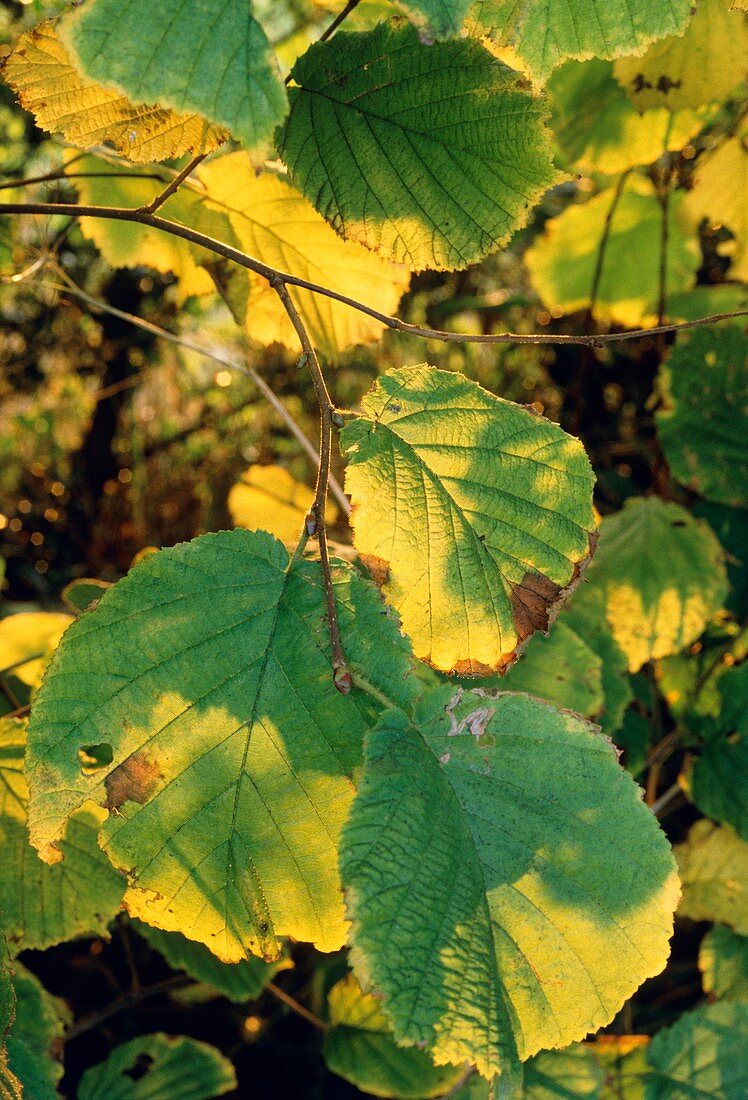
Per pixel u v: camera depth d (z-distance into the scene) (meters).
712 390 0.94
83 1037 1.12
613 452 1.62
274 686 0.48
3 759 0.57
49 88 0.49
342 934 0.48
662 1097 0.81
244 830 0.48
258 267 0.49
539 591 0.49
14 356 1.71
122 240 0.69
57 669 0.47
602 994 0.45
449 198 0.51
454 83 0.49
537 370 1.80
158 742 0.47
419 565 0.48
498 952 0.45
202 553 0.48
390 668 0.47
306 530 0.48
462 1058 0.43
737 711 0.86
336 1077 1.15
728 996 0.88
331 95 0.50
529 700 0.47
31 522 1.87
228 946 0.48
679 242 1.03
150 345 1.75
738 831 0.84
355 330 0.64
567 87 0.78
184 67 0.43
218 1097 1.11
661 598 0.86
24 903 0.59
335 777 0.48
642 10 0.48
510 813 0.46
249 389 1.88
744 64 0.66
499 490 0.49
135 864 0.47
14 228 0.72
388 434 0.49
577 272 1.08
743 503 0.95
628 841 0.46
